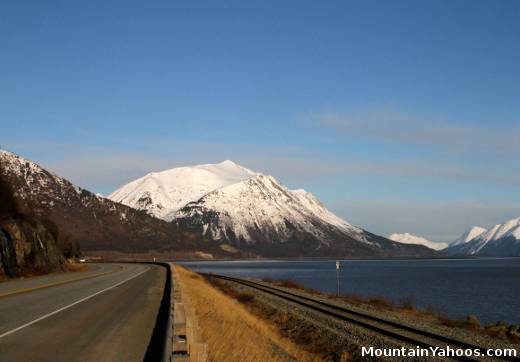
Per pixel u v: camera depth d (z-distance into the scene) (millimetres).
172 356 8797
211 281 65500
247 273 147625
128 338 15398
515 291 74500
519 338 23938
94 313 21156
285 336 23109
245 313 29000
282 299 38906
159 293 32375
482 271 177000
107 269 78750
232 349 15984
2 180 57688
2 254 47656
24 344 14016
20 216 59969
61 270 64062
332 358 18531
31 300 25938
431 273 157375
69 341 14641
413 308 37031
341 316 27047
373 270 193625
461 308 50312
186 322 10344
